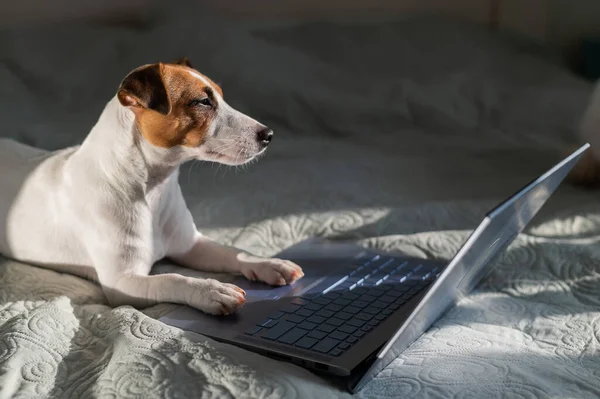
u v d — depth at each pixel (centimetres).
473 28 317
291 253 156
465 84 279
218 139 136
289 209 182
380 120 262
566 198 188
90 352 118
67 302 132
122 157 135
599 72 336
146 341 114
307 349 112
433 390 104
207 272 150
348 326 120
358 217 175
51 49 278
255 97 264
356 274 144
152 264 147
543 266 147
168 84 132
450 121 260
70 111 259
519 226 135
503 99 275
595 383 105
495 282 144
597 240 158
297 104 264
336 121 261
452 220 175
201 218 177
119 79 273
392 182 205
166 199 144
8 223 150
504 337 121
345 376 106
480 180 207
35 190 148
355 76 286
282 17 334
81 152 143
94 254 138
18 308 131
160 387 103
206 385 102
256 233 168
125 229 137
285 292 136
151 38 284
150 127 131
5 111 246
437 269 146
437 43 302
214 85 140
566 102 266
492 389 103
